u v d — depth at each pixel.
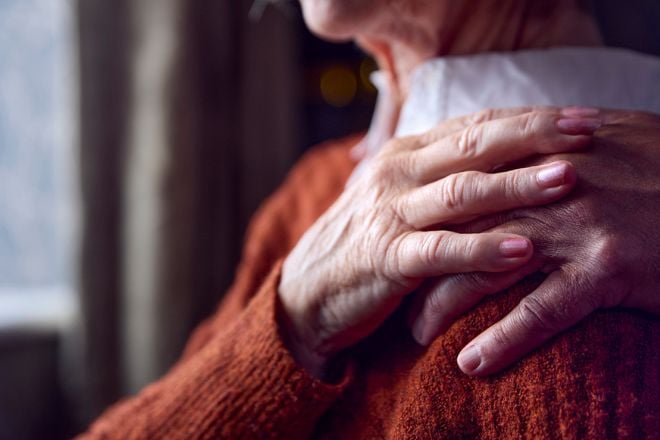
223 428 0.49
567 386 0.40
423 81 0.54
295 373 0.48
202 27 1.27
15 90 1.26
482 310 0.44
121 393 1.23
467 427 0.43
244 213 1.37
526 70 0.51
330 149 0.79
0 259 1.28
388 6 0.53
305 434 0.48
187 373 0.53
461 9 0.54
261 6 1.07
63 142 1.25
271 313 0.50
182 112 1.21
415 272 0.44
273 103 1.38
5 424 1.20
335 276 0.48
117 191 1.23
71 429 1.27
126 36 1.22
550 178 0.41
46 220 1.30
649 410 0.39
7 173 1.26
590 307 0.41
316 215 0.72
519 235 0.42
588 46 0.54
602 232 0.40
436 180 0.46
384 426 0.46
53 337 1.25
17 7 1.25
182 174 1.21
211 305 1.31
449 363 0.44
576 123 0.42
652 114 0.45
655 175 0.41
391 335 0.49
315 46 1.50
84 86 1.18
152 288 1.21
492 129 0.44
